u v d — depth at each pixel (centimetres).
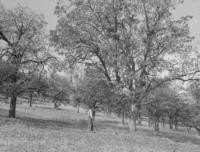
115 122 5628
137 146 1552
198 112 4228
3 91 2738
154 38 2172
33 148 1153
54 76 3172
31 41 3155
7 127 1864
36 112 5188
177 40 2152
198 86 2275
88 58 2380
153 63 2083
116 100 2375
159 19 2266
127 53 2184
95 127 3734
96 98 2684
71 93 3297
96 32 2338
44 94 3161
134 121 2412
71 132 2030
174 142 2134
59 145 1302
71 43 2320
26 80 2848
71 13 2311
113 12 2289
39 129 1975
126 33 2261
